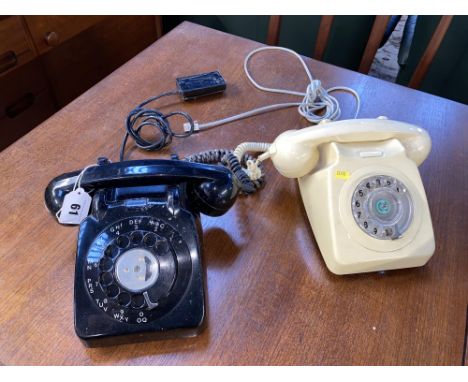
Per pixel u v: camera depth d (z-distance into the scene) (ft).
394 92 2.75
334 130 1.73
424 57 3.50
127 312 1.37
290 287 1.69
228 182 1.67
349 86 2.77
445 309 1.66
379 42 3.54
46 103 4.13
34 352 1.43
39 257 1.69
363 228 1.62
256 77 2.78
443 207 2.03
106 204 1.57
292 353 1.50
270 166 2.18
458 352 1.55
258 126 2.41
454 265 1.81
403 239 1.64
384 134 1.76
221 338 1.52
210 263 1.74
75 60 4.22
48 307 1.55
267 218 1.94
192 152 2.21
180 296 1.42
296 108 2.56
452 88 4.50
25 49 3.42
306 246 1.83
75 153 2.14
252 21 5.15
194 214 1.74
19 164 2.06
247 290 1.66
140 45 5.07
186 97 2.51
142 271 1.43
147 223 1.53
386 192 1.69
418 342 1.56
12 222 1.81
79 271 1.43
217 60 2.90
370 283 1.72
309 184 1.84
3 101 3.66
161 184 1.63
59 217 1.58
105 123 2.33
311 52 5.05
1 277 1.62
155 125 2.14
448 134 2.46
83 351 1.44
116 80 2.64
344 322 1.60
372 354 1.52
